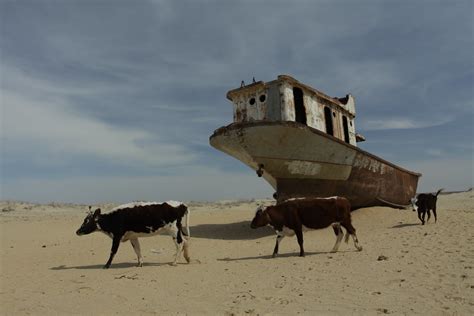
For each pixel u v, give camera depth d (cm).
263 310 526
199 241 1405
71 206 3778
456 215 1527
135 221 922
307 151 1496
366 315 485
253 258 1005
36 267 942
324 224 995
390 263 786
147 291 660
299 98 1625
